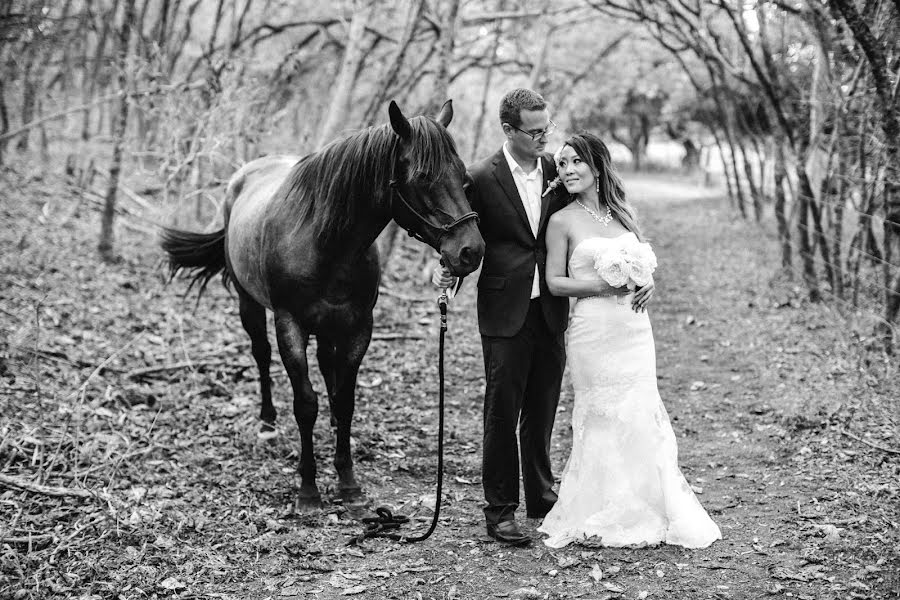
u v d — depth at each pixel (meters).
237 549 3.59
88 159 12.09
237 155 9.01
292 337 4.12
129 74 8.80
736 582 3.19
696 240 13.67
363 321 4.22
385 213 3.81
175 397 5.47
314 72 15.79
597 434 3.67
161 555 3.47
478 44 15.95
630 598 3.11
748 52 8.05
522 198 3.72
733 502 4.03
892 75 5.84
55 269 7.66
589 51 15.91
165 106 8.80
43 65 11.61
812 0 6.95
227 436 5.01
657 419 3.66
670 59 16.23
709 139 31.75
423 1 9.42
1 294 6.69
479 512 4.08
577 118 21.20
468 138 15.16
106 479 4.16
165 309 7.36
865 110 6.50
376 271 4.23
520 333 3.66
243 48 13.04
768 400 5.55
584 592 3.17
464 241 3.46
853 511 3.74
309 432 4.11
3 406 4.76
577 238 3.67
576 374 3.72
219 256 5.73
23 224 8.88
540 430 3.89
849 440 4.60
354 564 3.50
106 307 7.10
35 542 3.52
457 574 3.39
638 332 3.67
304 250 4.01
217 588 3.27
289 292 4.09
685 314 8.52
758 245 12.19
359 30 9.24
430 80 16.09
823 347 6.43
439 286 3.63
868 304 7.14
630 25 15.13
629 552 3.49
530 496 3.93
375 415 5.50
